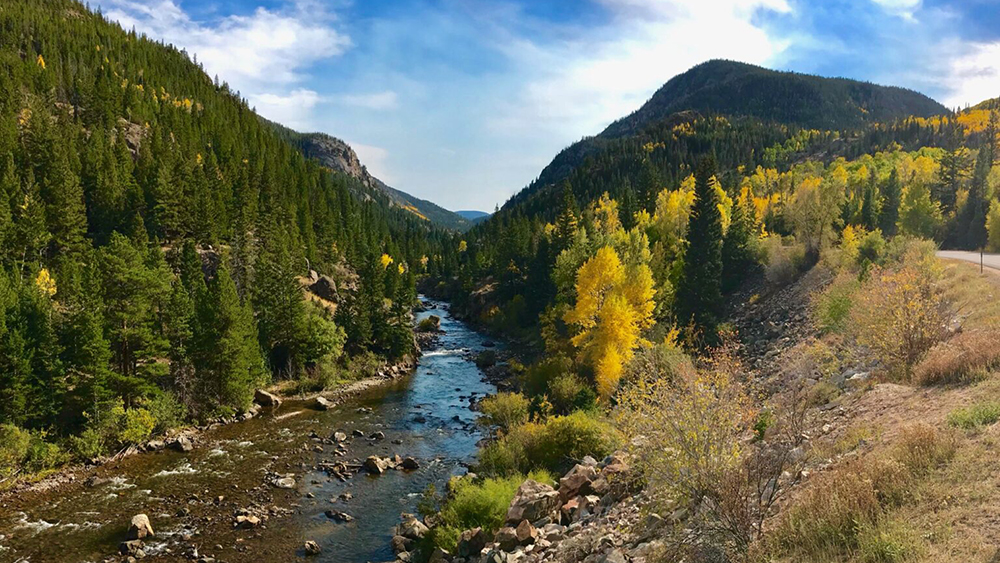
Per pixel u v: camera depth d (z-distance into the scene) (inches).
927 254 1419.8
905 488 355.9
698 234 2319.1
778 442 477.1
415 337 2933.1
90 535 935.0
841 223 2428.6
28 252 2507.4
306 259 3563.0
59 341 1422.2
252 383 1879.9
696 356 1649.9
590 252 2871.6
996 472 345.1
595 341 1550.2
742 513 366.0
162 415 1487.5
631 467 541.3
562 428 1041.5
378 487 1160.8
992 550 269.0
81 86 4916.3
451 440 1493.6
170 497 1093.1
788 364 1182.9
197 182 3663.9
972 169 3673.7
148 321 1659.7
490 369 2452.0
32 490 1114.1
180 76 7273.6
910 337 738.2
